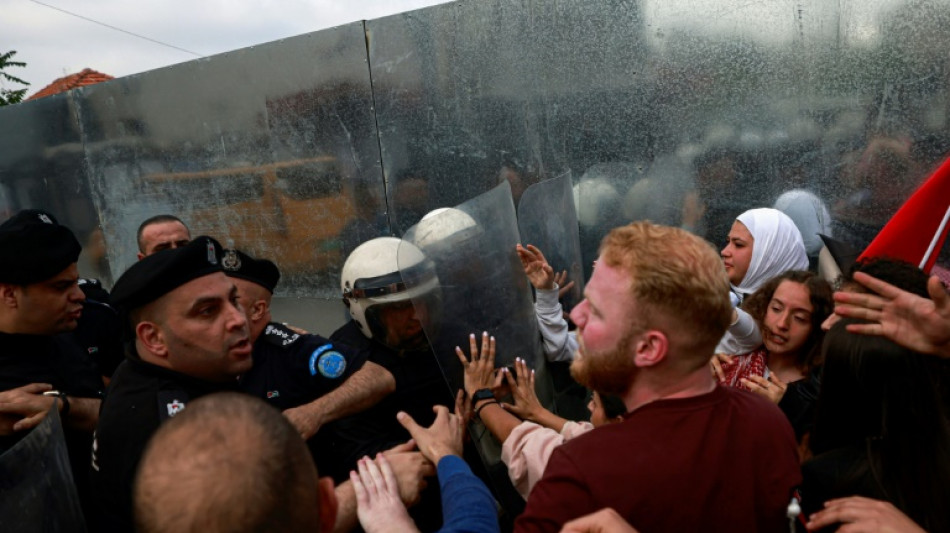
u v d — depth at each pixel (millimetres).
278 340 1850
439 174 3119
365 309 1953
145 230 3049
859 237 2305
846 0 2219
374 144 3281
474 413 1804
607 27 2621
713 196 2531
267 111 3604
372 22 3176
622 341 1097
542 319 2137
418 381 2027
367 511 1293
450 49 2984
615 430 1104
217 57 3717
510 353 1965
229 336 1454
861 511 1097
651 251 1077
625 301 1083
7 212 4875
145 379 1445
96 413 1912
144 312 1430
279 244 3723
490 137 2955
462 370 1861
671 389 1111
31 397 1747
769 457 1109
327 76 3369
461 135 3029
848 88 2258
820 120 2316
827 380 1242
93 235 4480
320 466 1792
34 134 4590
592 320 1135
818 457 1267
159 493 775
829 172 2326
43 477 1277
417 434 1519
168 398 1394
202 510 758
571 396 2299
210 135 3836
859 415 1213
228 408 853
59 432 1380
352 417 1873
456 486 1294
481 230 1955
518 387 1861
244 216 3832
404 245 1787
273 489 788
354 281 1962
